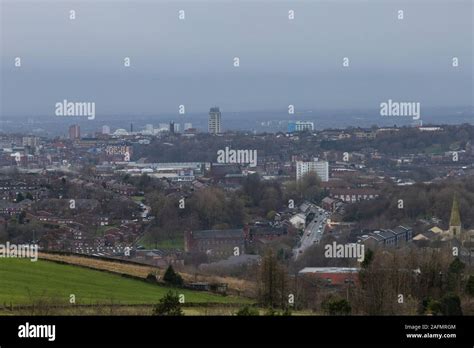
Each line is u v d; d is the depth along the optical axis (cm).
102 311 6500
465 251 12550
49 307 6644
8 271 9194
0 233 14688
